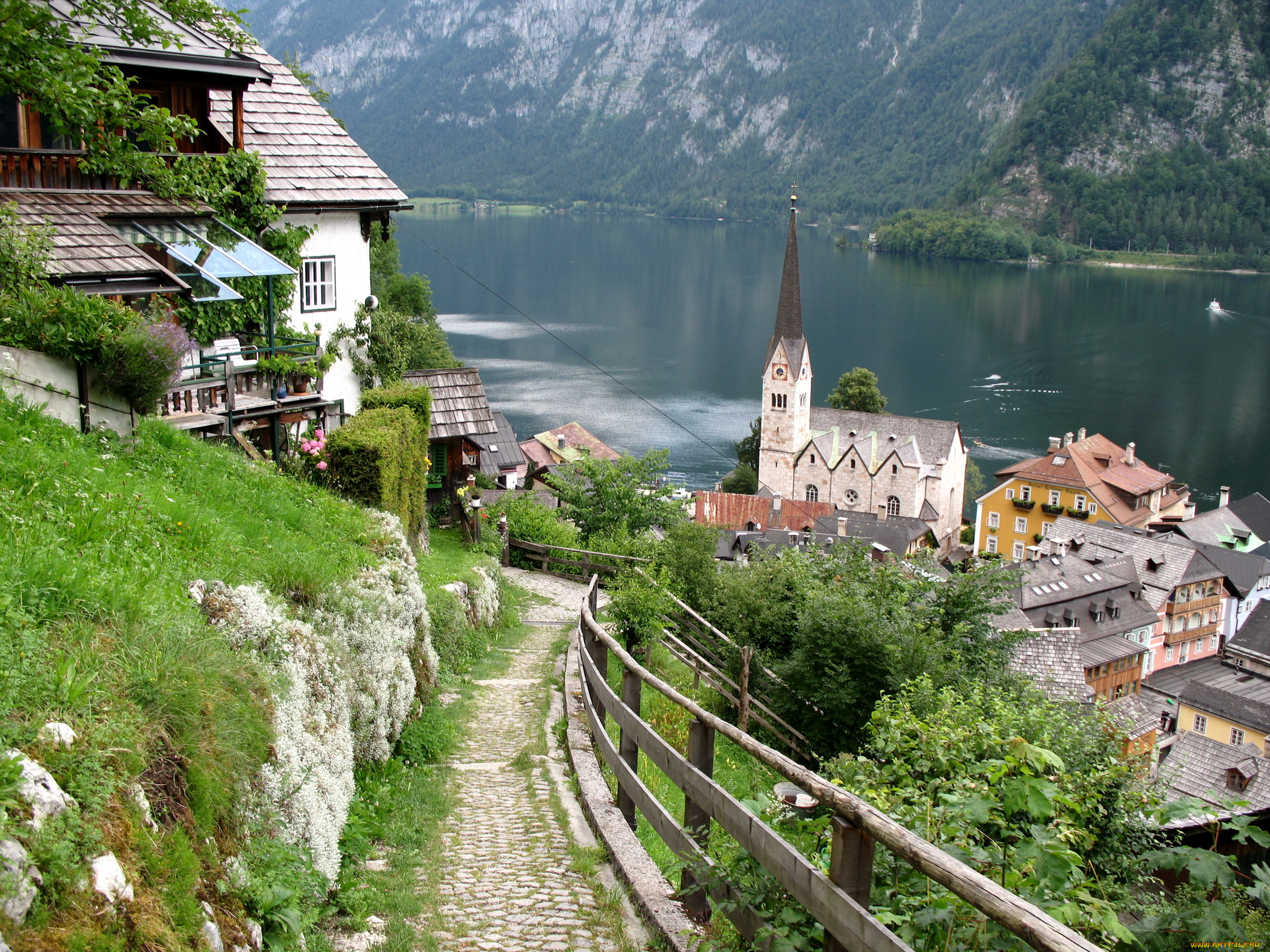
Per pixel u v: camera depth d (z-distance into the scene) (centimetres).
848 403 10294
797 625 2034
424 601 1192
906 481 9125
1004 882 399
